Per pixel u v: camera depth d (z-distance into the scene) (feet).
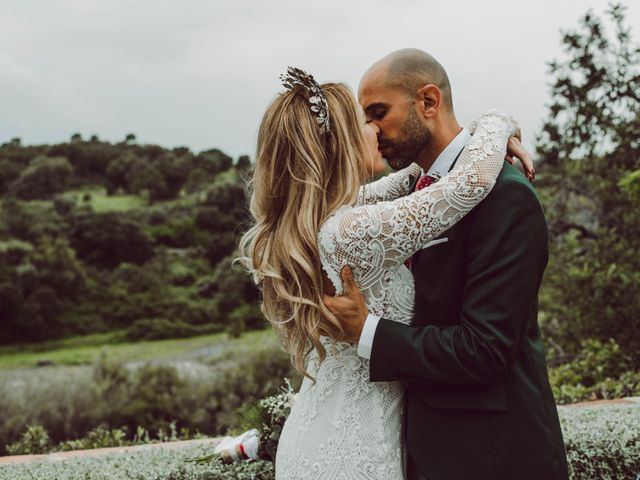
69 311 112.98
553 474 4.86
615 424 10.07
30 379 43.68
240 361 39.75
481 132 5.26
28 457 12.03
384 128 5.46
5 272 110.32
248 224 5.65
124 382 39.63
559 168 27.99
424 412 5.05
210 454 8.97
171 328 108.06
